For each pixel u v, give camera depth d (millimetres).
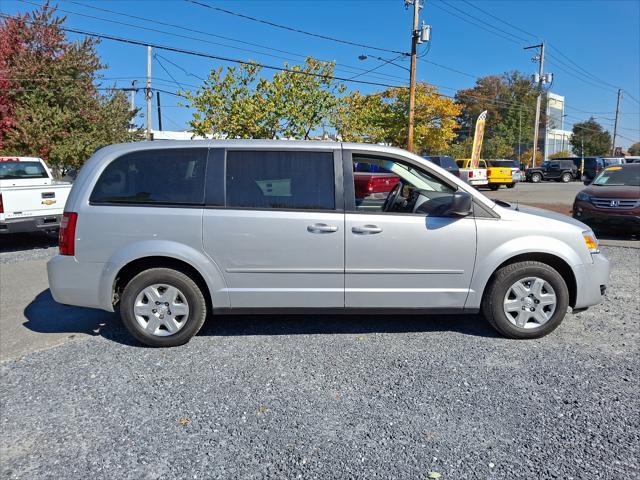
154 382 3760
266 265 4324
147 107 28672
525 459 2781
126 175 4359
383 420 3199
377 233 4305
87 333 4836
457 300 4445
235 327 4910
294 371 3916
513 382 3691
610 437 2977
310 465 2750
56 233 10656
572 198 20547
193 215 4281
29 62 17734
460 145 52688
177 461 2801
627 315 5195
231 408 3367
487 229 4371
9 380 3824
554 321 4473
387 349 4328
